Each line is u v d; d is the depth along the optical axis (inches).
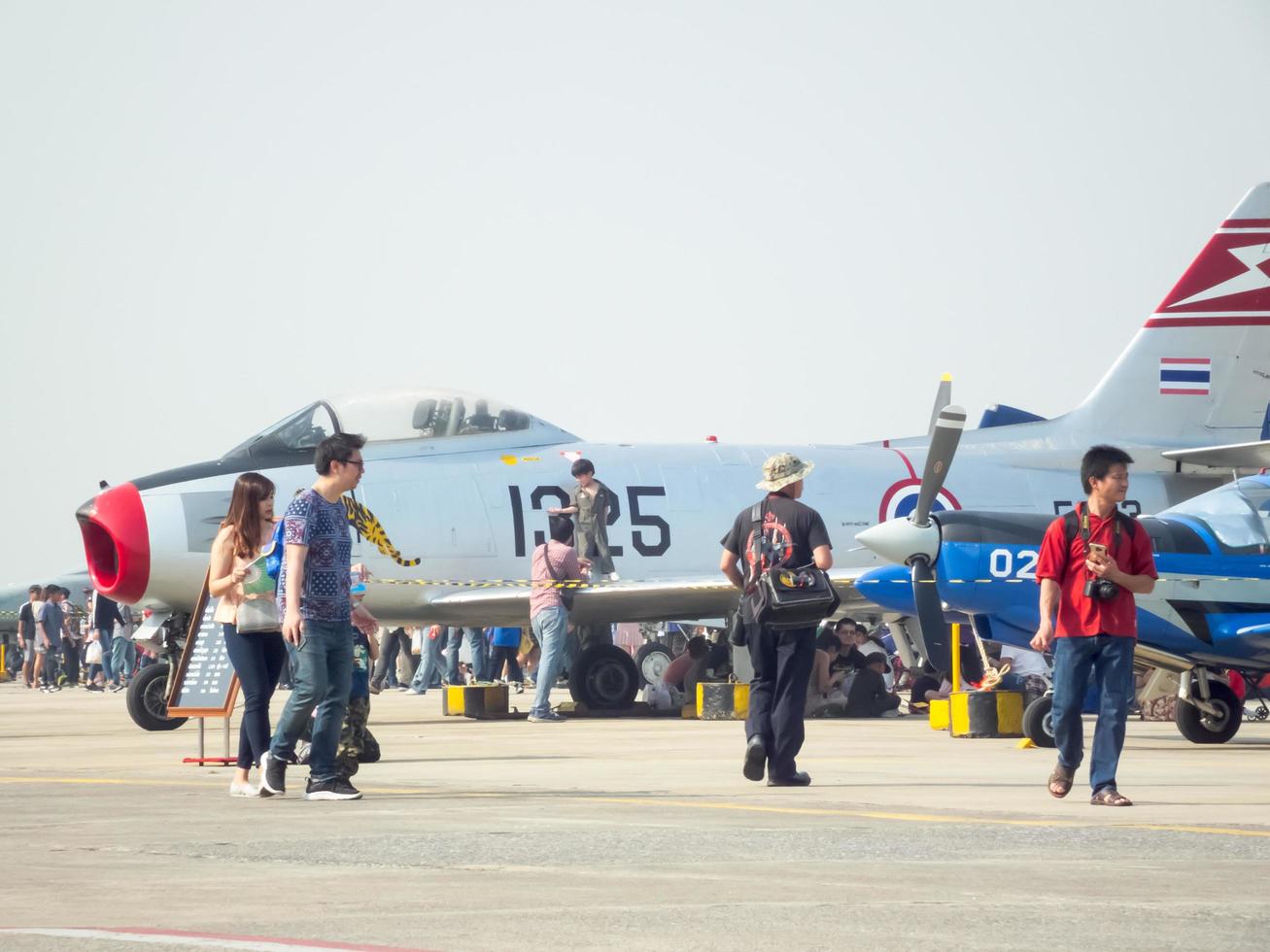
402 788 1152.2
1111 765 1003.3
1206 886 654.5
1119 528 1008.2
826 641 2338.8
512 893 638.5
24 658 4318.4
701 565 2581.2
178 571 2138.3
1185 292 2950.3
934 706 1914.4
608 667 2513.5
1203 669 1644.9
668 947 519.5
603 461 2586.1
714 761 1425.9
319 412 2427.4
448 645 3506.4
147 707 2037.4
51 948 516.4
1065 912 588.1
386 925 564.4
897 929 554.3
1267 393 2950.3
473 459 2493.8
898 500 2746.1
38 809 998.4
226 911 595.8
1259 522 1672.0
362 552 2364.7
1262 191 2962.6
